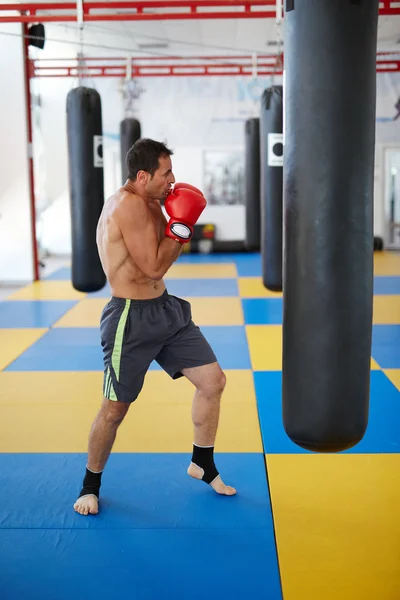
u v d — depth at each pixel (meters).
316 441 1.85
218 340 5.34
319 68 1.67
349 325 1.77
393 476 2.76
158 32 8.98
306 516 2.43
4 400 3.85
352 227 1.72
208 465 2.61
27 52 8.12
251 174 7.64
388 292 7.51
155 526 2.37
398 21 8.40
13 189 8.40
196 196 2.33
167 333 2.44
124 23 8.40
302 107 1.71
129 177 2.38
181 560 2.15
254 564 2.12
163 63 11.27
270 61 10.38
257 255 11.58
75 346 5.21
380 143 11.50
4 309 6.77
